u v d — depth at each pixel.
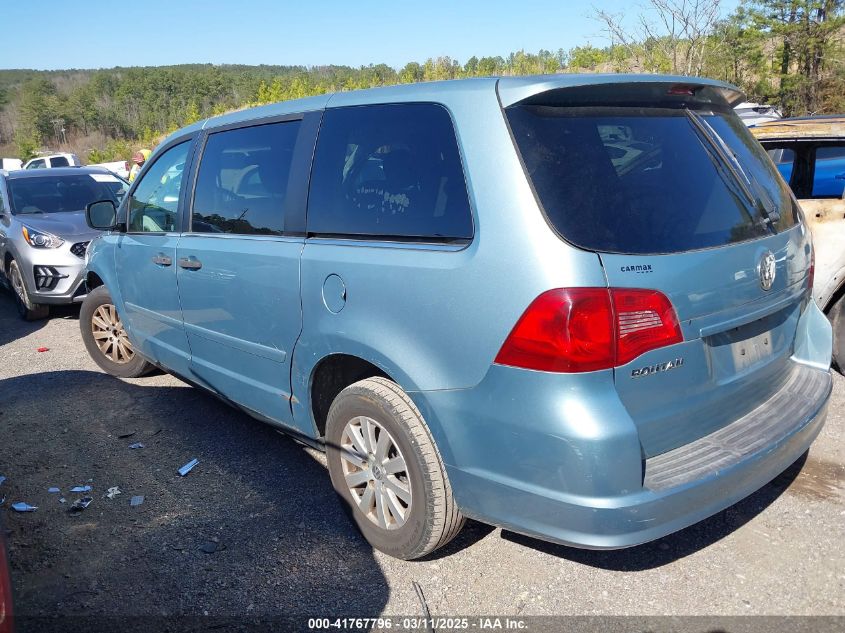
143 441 4.45
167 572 3.06
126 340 5.47
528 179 2.41
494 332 2.42
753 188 2.91
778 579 2.85
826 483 3.54
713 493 2.43
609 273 2.29
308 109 3.39
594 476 2.27
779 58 19.78
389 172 2.91
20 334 7.46
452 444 2.62
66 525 3.48
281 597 2.87
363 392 2.95
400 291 2.72
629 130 2.60
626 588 2.84
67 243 7.62
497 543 3.19
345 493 3.22
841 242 4.64
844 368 4.79
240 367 3.79
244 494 3.72
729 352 2.68
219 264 3.73
